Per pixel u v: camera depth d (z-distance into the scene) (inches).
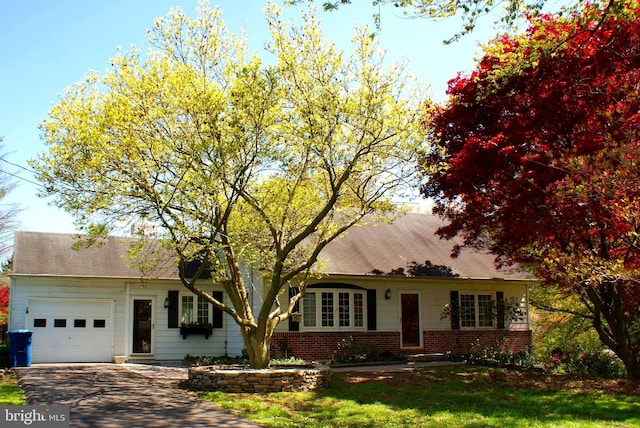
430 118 609.9
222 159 506.0
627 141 414.0
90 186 529.7
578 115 503.8
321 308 815.7
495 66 472.1
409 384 577.9
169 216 539.8
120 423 370.6
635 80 470.9
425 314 895.1
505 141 543.8
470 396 505.4
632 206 372.2
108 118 504.1
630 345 622.2
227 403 458.6
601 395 504.4
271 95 512.1
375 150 543.2
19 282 786.8
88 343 816.3
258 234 615.8
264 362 573.9
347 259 824.9
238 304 589.6
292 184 584.1
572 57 494.3
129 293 844.6
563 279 487.8
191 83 524.4
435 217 1049.5
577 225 498.6
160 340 851.4
